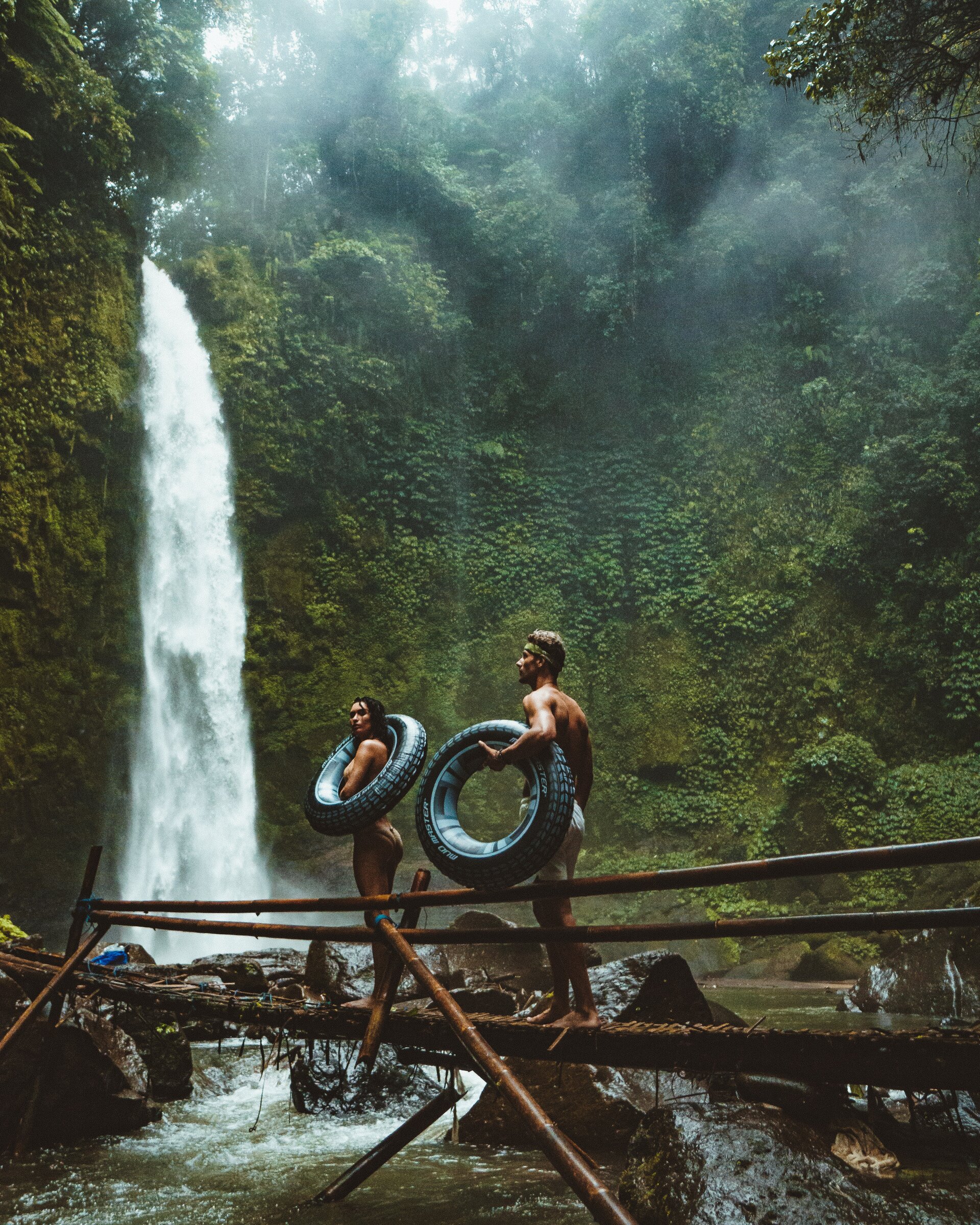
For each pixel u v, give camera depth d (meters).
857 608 22.86
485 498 25.48
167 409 21.38
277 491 23.45
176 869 20.28
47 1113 5.12
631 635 24.27
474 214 27.05
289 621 23.12
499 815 21.88
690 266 25.80
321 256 24.53
